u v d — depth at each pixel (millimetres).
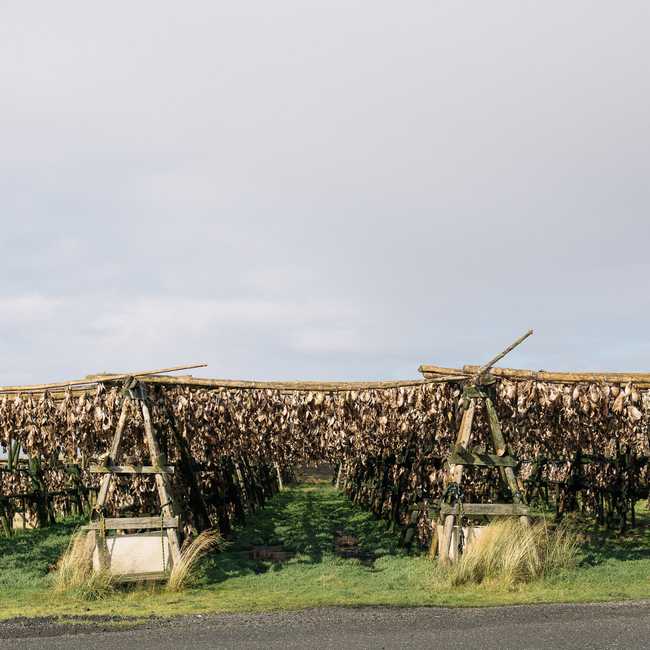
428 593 8492
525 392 9953
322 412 10953
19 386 11047
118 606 8023
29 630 6602
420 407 10625
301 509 20844
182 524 11219
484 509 9719
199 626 6641
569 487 15344
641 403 9859
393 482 14891
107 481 9797
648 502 17859
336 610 7312
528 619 6480
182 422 11383
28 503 16891
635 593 8164
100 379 10430
